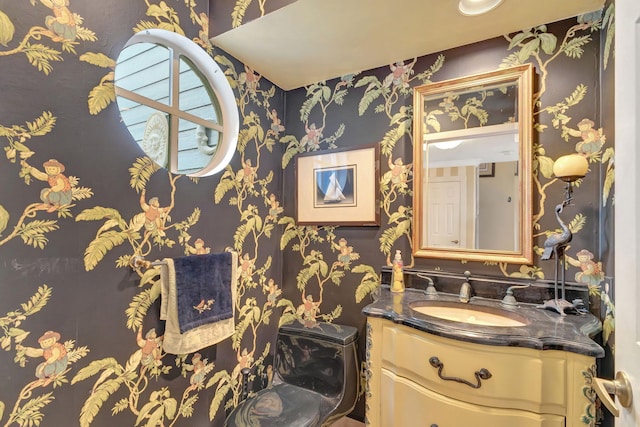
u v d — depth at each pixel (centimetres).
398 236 159
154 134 153
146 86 157
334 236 178
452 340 99
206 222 142
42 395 89
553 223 124
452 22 128
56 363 92
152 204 119
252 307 169
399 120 160
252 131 170
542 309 118
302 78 180
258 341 174
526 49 131
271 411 136
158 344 120
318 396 150
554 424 89
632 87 58
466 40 140
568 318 108
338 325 171
